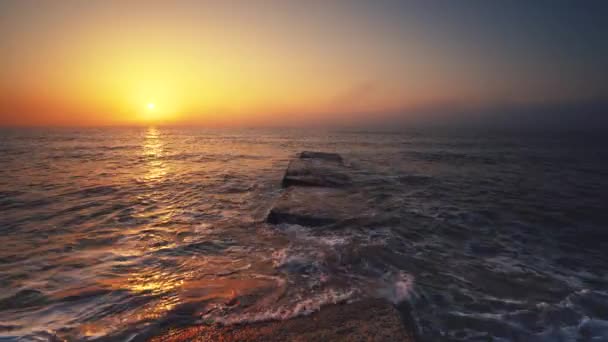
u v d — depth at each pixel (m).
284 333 2.66
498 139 41.69
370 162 17.41
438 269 4.27
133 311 3.06
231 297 3.32
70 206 7.58
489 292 3.66
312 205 6.98
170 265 4.23
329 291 3.49
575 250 5.20
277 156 20.45
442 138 44.00
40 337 2.65
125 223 6.27
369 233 5.63
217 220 6.50
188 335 2.67
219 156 20.20
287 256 4.55
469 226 6.33
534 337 2.84
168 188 9.91
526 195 9.29
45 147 26.67
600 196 9.20
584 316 3.18
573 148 27.83
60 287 3.57
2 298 3.30
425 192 9.55
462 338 2.81
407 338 2.57
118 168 14.47
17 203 7.82
